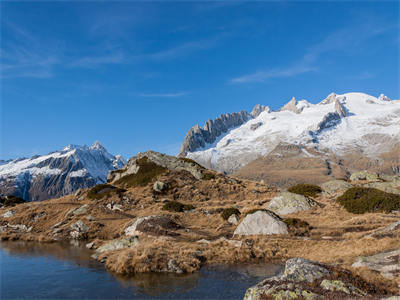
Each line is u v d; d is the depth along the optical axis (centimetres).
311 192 5184
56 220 4772
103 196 5647
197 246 2766
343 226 3180
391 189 4450
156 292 1789
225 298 1658
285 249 2702
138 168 7225
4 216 5334
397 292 1323
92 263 2591
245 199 5691
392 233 2444
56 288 1925
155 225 3506
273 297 1270
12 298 1759
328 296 1229
